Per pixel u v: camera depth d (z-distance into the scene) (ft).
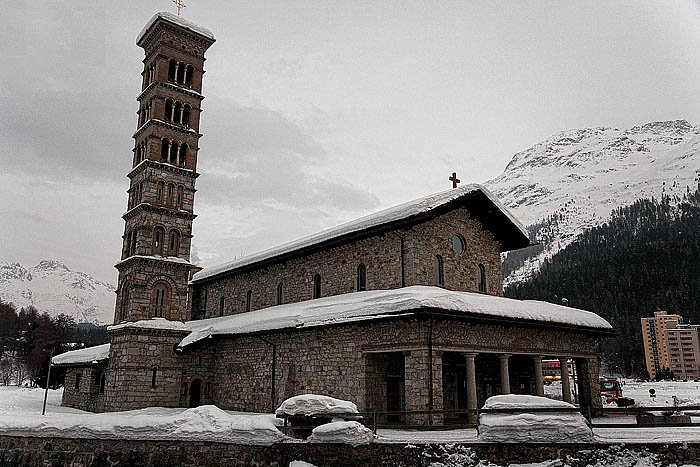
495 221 115.44
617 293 568.41
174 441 71.77
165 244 127.03
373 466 62.44
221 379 123.54
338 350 95.55
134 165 138.31
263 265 134.72
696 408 67.10
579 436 58.13
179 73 141.49
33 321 399.65
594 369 115.55
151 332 118.83
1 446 79.92
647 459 55.77
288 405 72.33
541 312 99.14
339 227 120.16
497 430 59.93
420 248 99.86
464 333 88.94
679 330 513.45
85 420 78.28
